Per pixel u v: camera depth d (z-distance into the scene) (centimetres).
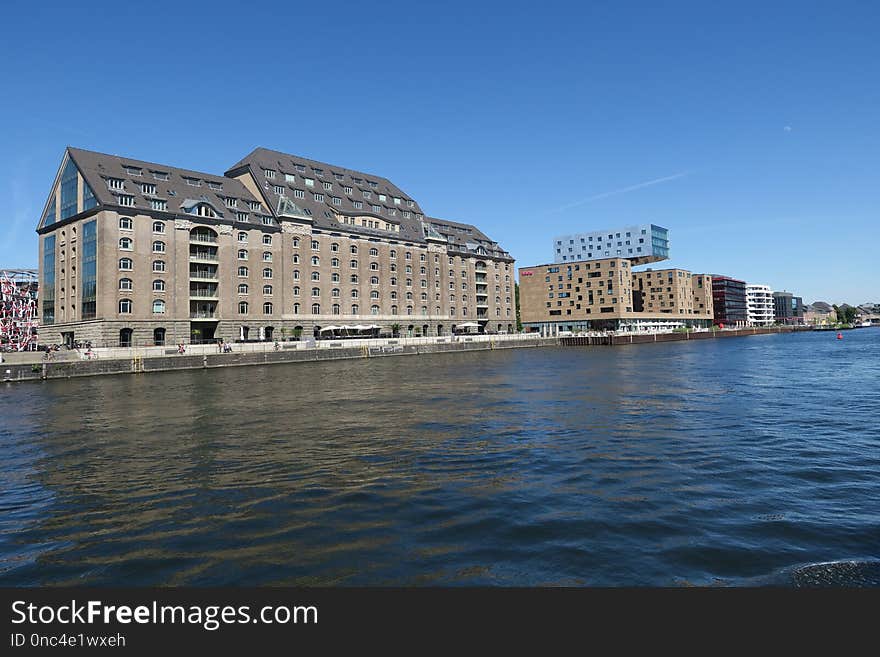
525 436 1728
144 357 5106
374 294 9325
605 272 13412
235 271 7481
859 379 3484
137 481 1273
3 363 4369
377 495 1121
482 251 11569
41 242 7550
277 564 797
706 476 1233
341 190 9738
